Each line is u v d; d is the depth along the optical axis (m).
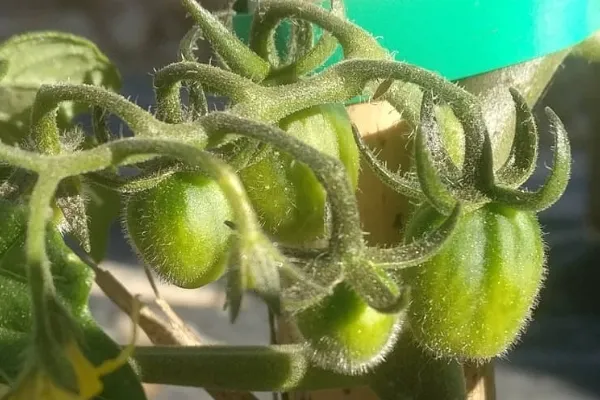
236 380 0.19
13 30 1.05
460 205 0.16
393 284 0.15
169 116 0.17
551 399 0.47
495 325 0.18
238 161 0.17
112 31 1.04
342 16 0.19
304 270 0.15
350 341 0.16
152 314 0.23
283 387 0.19
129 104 0.16
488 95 0.22
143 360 0.19
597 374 0.49
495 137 0.22
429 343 0.18
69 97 0.16
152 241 0.18
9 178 0.17
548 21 0.21
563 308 0.53
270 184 0.18
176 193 0.18
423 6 0.20
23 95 0.24
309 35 0.19
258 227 0.14
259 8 0.18
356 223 0.15
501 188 0.17
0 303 0.16
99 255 0.24
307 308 0.16
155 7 1.04
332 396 0.22
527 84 0.23
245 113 0.17
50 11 1.07
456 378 0.19
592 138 0.49
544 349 0.52
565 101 0.42
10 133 0.25
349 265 0.15
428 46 0.20
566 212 0.57
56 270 0.16
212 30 0.18
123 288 0.23
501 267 0.17
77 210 0.18
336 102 0.18
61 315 0.14
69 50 0.24
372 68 0.17
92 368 0.14
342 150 0.19
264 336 0.50
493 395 0.22
